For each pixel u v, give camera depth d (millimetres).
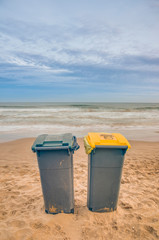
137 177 4805
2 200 3502
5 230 2561
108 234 2492
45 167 2721
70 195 2855
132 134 11289
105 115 25156
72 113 28734
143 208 3162
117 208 3121
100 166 2756
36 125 15312
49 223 2676
